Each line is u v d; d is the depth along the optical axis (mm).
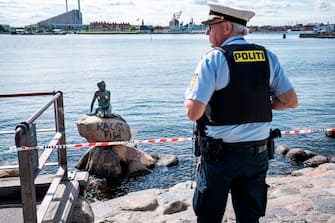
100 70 54812
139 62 70375
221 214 2797
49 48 131000
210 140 2648
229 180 2674
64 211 4062
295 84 39219
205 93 2529
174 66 61688
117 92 33875
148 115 23734
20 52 103875
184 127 20125
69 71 52844
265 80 2645
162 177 12055
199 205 2795
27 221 3301
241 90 2555
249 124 2611
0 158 14094
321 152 14844
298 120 21953
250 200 2773
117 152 12336
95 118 12664
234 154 2621
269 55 2771
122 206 5305
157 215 5000
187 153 14539
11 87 36531
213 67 2553
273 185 5754
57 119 4727
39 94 4887
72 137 17594
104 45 163625
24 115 23688
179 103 28203
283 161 13180
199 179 2803
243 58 2596
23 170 3246
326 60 72562
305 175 6523
